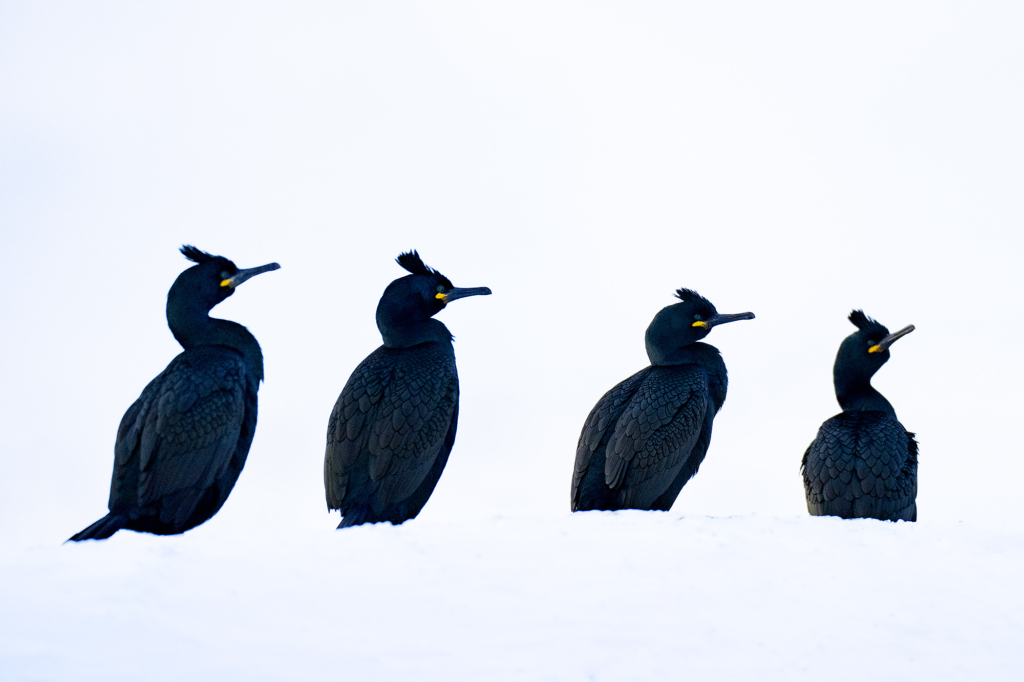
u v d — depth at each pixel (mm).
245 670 8656
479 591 10750
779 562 12406
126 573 10273
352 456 16562
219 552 11227
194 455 15141
